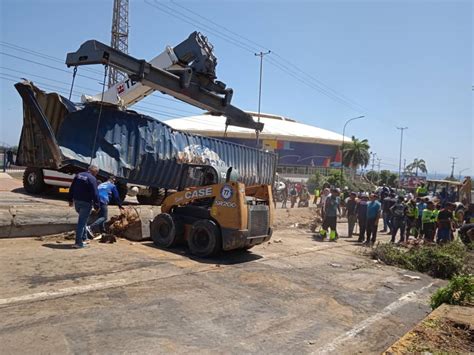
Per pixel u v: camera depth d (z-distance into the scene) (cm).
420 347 441
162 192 1595
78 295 598
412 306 712
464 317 545
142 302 596
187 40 1316
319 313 630
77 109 1336
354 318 625
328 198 1433
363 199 1461
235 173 1030
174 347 463
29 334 459
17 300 557
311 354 482
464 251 1216
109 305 571
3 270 686
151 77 1109
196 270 806
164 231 1002
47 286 624
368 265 1026
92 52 1020
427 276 980
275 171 2192
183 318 552
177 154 1531
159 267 798
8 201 1205
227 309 605
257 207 964
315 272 896
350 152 7269
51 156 1269
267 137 7288
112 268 757
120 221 1084
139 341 469
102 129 1341
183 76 1182
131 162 1396
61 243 935
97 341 459
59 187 1396
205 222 927
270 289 727
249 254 1027
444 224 1384
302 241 1349
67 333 471
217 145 1758
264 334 527
